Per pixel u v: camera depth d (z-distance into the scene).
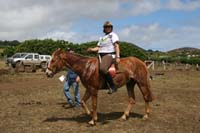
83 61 9.41
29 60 41.03
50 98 15.00
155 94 16.95
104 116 10.70
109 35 9.22
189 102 14.12
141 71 10.04
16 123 9.64
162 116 10.78
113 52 9.27
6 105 12.84
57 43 56.44
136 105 12.98
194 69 50.69
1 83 23.70
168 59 71.56
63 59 9.43
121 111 11.64
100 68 8.97
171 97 15.73
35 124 9.50
